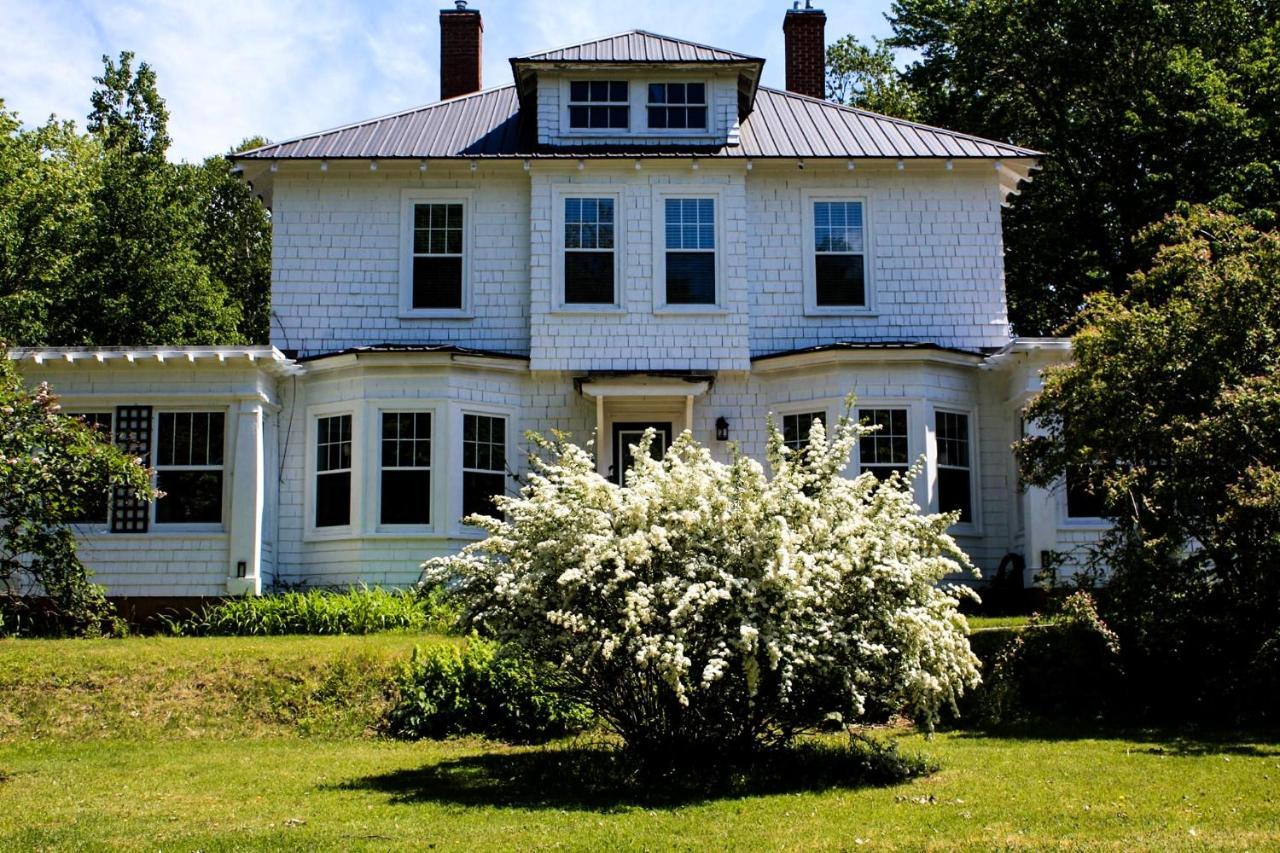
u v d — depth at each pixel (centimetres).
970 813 685
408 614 1470
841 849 607
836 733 986
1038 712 1139
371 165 1791
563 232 1791
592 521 833
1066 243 2683
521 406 1766
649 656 788
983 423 1766
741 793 779
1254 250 1220
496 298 1809
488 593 852
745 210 1811
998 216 1847
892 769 826
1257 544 1090
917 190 1850
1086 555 1532
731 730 846
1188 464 1131
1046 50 2594
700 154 1788
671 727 845
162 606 1599
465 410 1706
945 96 2878
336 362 1697
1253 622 1123
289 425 1734
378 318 1800
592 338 1761
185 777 862
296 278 1803
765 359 1752
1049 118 2703
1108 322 1223
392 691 1146
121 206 3197
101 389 1628
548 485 882
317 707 1123
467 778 853
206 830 678
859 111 1997
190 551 1611
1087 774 811
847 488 885
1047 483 1316
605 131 1859
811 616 814
